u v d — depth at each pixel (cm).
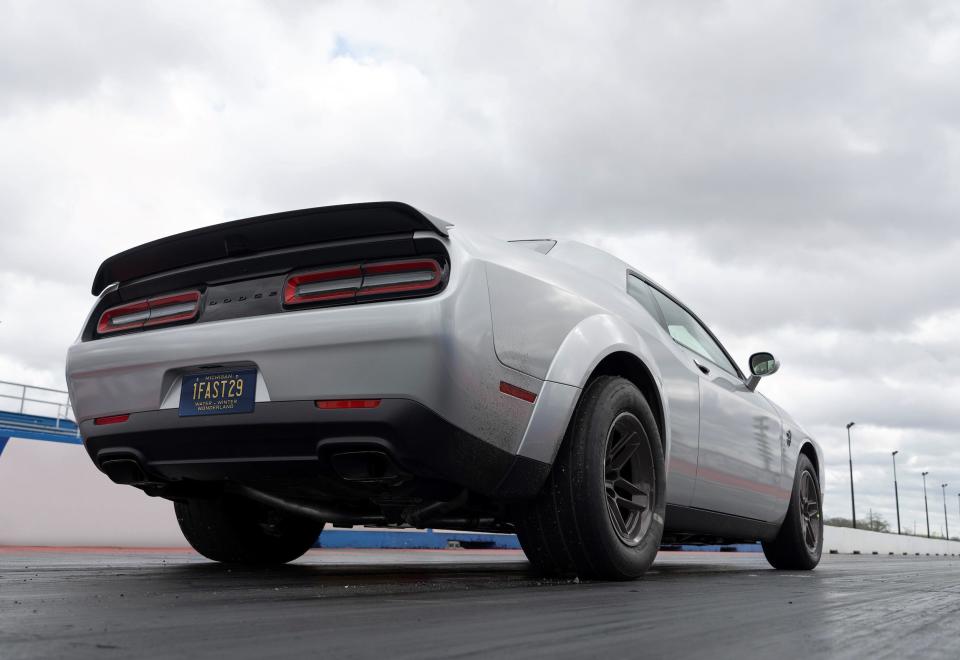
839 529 1933
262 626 112
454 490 207
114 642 96
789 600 172
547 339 211
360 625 114
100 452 225
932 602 173
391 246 192
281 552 304
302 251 199
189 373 207
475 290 189
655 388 255
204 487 245
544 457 209
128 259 224
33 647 91
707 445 295
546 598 164
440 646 97
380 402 180
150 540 646
